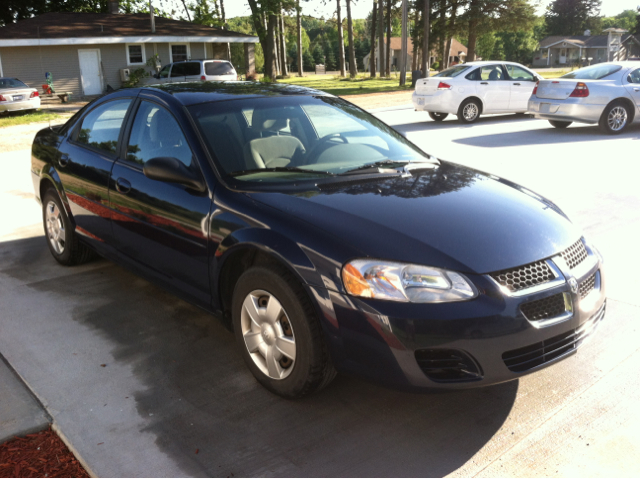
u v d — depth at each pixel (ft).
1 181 27.37
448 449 8.04
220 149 10.30
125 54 95.81
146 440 8.20
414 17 157.38
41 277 14.60
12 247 17.06
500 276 7.90
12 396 9.25
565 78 39.68
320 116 12.10
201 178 10.02
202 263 9.96
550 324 8.06
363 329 7.72
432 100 46.65
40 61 89.56
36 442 8.19
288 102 12.09
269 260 9.14
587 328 8.83
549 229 8.95
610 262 15.23
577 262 8.87
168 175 9.78
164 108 11.39
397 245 7.95
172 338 11.33
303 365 8.47
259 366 9.36
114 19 104.37
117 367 10.21
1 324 11.92
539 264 8.28
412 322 7.54
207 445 8.11
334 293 7.88
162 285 11.46
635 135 37.09
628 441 8.14
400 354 7.59
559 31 376.48
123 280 14.38
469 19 146.41
